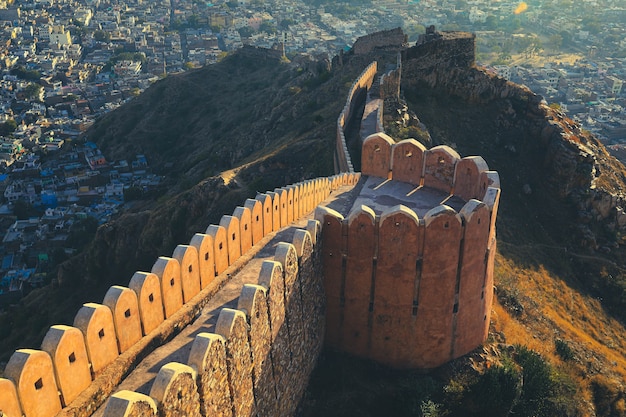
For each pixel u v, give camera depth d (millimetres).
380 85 77188
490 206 34062
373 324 35188
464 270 34375
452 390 35344
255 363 25828
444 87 88188
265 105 134500
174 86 174125
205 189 82125
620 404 45344
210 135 152625
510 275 62062
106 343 21031
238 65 181875
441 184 40031
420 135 70188
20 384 17047
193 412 21016
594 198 74938
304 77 130500
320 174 75438
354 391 34438
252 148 109875
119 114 175500
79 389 19672
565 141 78062
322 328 35469
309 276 32125
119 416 17516
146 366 22250
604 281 68500
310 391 34062
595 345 52281
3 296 107562
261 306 25828
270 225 33938
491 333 41656
